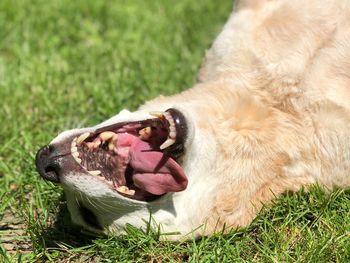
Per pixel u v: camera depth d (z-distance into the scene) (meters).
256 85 0.85
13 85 1.15
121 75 1.19
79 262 0.80
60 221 0.86
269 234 0.81
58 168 0.73
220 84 0.85
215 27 1.41
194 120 0.78
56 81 1.17
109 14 1.44
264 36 0.88
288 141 0.82
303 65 0.85
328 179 0.85
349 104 0.83
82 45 1.32
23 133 1.02
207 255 0.78
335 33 0.86
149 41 1.33
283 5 0.89
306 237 0.80
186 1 1.53
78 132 0.75
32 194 0.91
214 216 0.79
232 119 0.81
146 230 0.78
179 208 0.78
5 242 0.84
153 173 0.74
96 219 0.79
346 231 0.81
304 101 0.83
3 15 1.38
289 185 0.83
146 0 1.52
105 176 0.74
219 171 0.79
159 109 0.80
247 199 0.81
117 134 0.75
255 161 0.81
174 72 1.20
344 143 0.84
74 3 1.45
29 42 1.31
